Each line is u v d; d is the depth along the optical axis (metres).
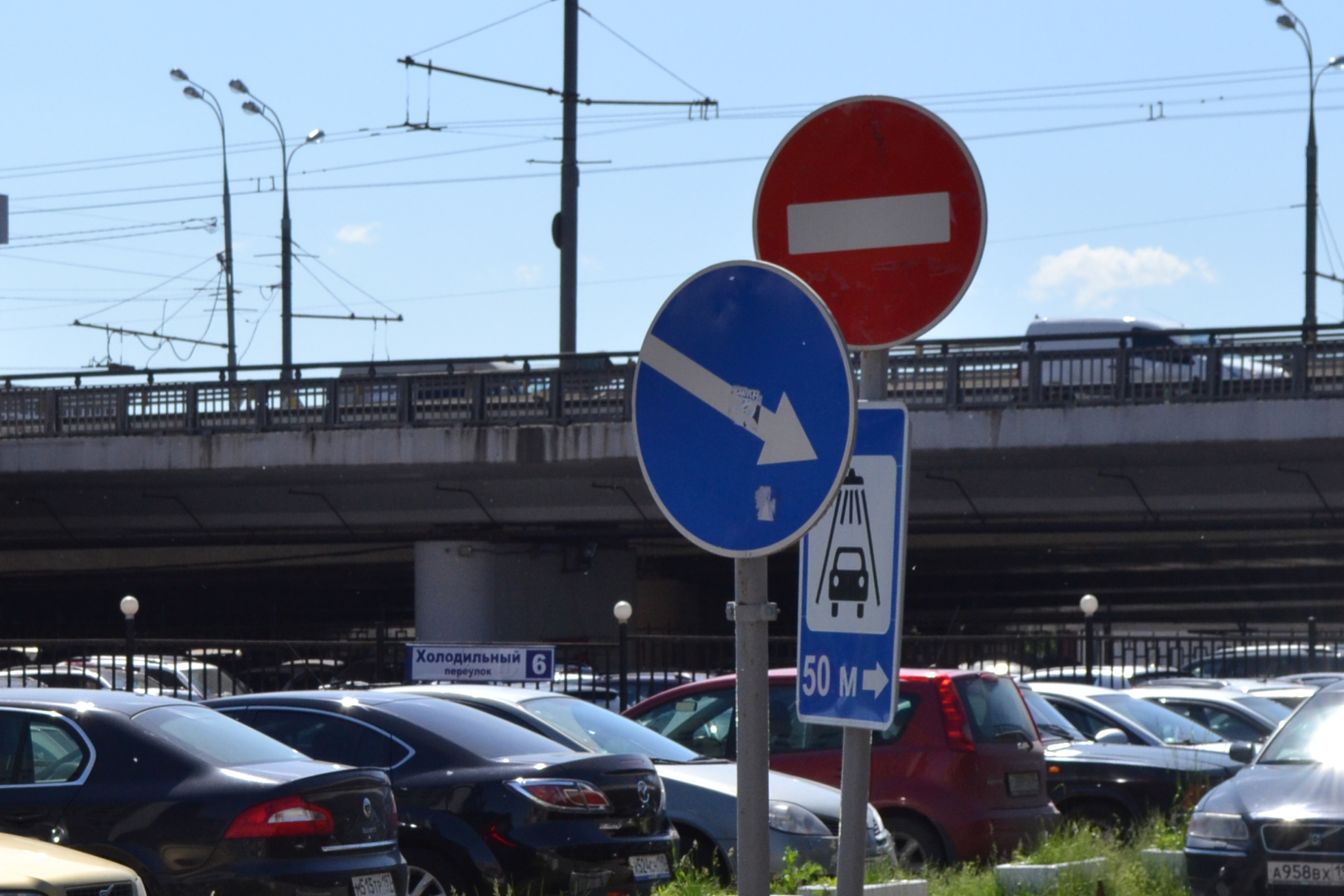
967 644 50.50
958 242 8.81
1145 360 52.91
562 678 38.88
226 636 108.44
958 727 23.58
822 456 7.76
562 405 60.62
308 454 63.41
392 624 109.56
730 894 18.89
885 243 8.94
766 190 9.19
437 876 17.66
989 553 75.31
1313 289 71.75
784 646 46.84
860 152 9.02
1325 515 57.84
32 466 67.44
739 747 7.91
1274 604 98.06
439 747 18.38
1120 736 28.81
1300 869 18.28
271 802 15.29
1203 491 56.91
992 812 23.39
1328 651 53.16
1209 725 33.88
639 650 38.84
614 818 18.30
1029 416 53.88
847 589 8.91
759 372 7.96
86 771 15.67
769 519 7.86
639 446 8.22
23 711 16.22
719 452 8.02
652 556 81.44
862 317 8.97
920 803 23.25
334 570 85.88
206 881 15.01
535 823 17.62
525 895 17.38
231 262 89.44
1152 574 84.50
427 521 69.25
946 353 55.22
